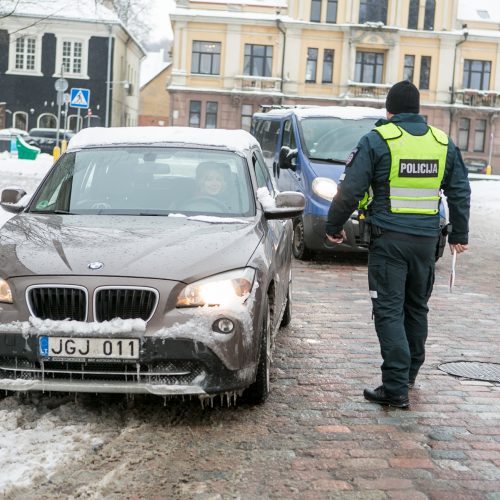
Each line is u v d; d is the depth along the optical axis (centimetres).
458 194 500
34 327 431
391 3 5225
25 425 442
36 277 439
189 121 5194
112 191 566
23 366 439
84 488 365
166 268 443
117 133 632
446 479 393
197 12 5103
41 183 589
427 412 496
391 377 499
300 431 452
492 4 5503
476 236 1568
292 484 380
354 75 5203
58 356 429
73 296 435
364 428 462
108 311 435
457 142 5344
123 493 363
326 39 5178
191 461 403
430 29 5262
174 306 434
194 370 438
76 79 5525
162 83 7262
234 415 474
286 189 1204
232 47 5134
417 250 491
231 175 577
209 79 5166
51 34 5453
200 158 589
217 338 433
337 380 555
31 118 5528
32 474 376
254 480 383
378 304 500
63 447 410
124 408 472
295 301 841
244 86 5150
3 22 5181
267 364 485
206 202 555
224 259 458
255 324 453
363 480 388
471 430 466
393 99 499
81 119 5547
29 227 509
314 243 1095
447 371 592
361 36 5138
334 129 1200
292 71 5169
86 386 432
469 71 5338
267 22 5116
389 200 488
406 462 413
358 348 649
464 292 941
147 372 433
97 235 486
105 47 5528
